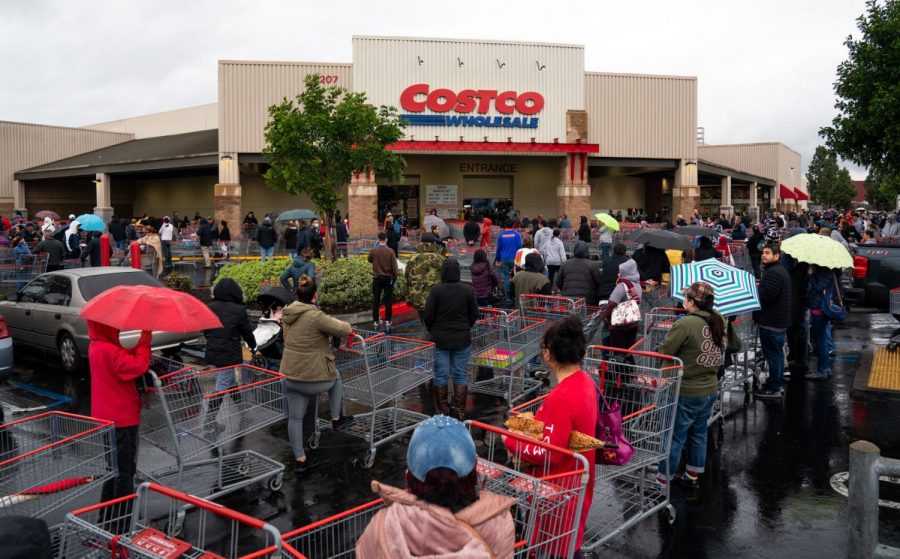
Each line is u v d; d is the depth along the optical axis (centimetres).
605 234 2162
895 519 583
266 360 988
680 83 3894
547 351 452
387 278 1333
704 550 538
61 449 519
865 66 1675
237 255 2870
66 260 1927
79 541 362
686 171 3928
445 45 3531
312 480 677
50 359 1202
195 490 629
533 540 400
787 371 1054
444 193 4116
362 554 276
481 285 1275
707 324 610
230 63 3388
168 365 717
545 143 3647
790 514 599
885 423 829
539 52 3638
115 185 4825
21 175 4484
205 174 4434
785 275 907
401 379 777
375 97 3472
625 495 625
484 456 727
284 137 1579
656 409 583
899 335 1221
